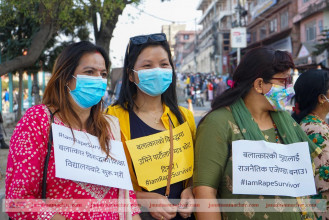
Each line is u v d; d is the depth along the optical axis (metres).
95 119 1.95
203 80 33.97
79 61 1.86
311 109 2.59
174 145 2.23
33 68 12.93
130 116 2.30
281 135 2.07
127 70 2.32
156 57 2.23
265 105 2.08
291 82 2.06
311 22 24.22
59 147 1.71
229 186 1.96
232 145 1.94
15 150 1.65
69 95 1.89
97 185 1.83
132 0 10.67
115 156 1.94
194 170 2.03
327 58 16.16
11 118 14.29
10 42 11.98
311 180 1.94
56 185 1.71
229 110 2.07
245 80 2.08
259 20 34.03
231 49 41.84
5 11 9.11
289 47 26.75
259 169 1.91
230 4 48.56
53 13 8.31
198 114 16.48
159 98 2.37
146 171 2.13
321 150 2.33
